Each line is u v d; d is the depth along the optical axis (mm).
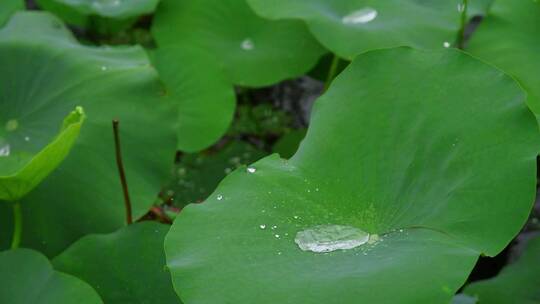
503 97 2080
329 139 2143
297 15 2539
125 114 2371
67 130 2102
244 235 2037
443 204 2037
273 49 2793
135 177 2328
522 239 2654
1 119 2371
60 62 2424
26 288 2092
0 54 2428
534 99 2445
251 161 2885
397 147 2109
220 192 2102
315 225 2055
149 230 2207
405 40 2520
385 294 1916
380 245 2012
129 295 2160
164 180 2350
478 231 1997
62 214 2285
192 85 2729
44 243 2277
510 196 2008
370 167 2107
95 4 2801
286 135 2902
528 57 2508
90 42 2971
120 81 2406
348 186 2102
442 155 2078
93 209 2289
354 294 1923
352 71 2180
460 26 2578
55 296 2074
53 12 3070
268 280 1972
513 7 2564
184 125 2695
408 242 1999
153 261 2180
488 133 2062
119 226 2285
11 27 2504
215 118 2715
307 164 2131
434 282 1921
